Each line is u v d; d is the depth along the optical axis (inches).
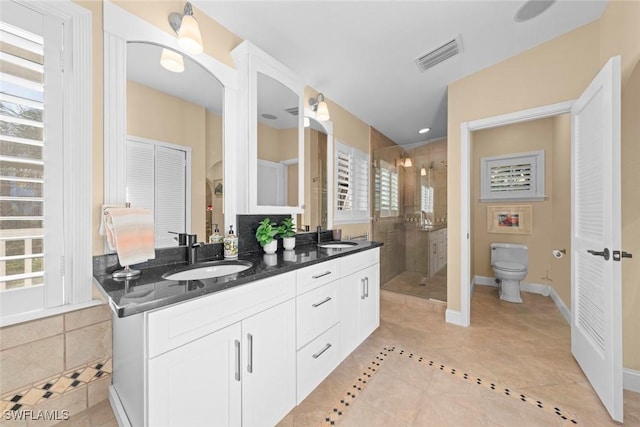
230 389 40.4
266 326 46.5
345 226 118.1
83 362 43.0
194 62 60.5
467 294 92.4
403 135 157.1
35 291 39.6
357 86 98.5
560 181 114.7
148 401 31.1
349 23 66.0
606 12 64.2
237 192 68.7
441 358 71.8
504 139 137.5
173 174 57.0
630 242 58.1
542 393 57.2
